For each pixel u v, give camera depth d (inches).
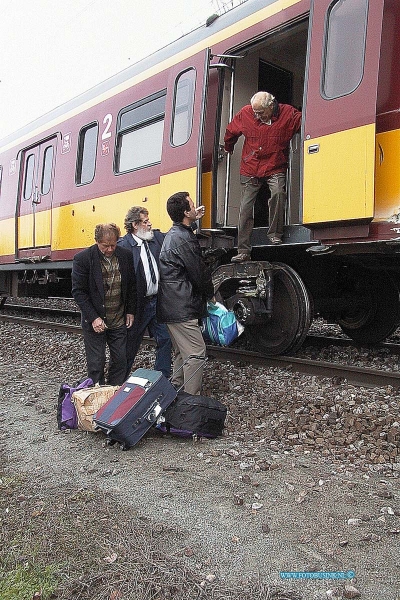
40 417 181.6
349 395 182.7
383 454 140.7
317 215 184.1
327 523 108.6
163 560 97.4
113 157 303.7
